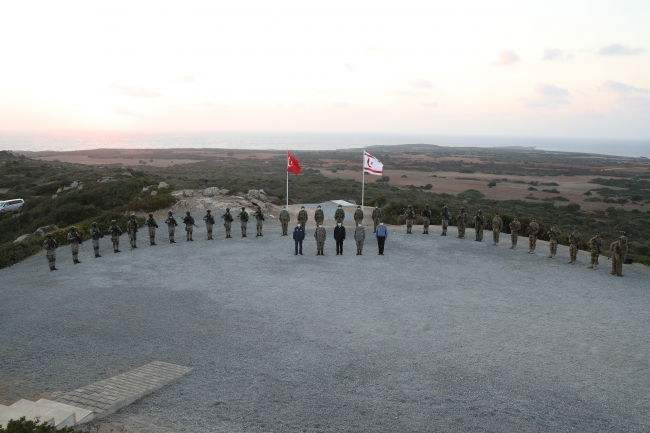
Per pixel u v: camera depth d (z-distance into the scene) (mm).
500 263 18828
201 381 8289
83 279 16641
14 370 8797
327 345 10250
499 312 12781
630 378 8742
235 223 29031
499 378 8625
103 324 11695
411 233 25609
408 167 156625
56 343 10375
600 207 65938
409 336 10867
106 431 6359
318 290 14797
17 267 20281
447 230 26938
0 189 60875
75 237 19562
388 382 8383
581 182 108062
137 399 7488
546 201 68625
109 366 9016
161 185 38562
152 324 11656
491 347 10219
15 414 6336
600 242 17906
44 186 55531
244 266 18172
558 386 8336
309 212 33875
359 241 20125
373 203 41031
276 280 16047
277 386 8141
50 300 14023
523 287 15430
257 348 10039
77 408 6824
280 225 29031
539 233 26859
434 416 7141
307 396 7762
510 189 89188
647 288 15586
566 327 11625
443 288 15172
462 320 12062
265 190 58031
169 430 6492
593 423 7062
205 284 15578
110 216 29781
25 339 10656
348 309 12906
